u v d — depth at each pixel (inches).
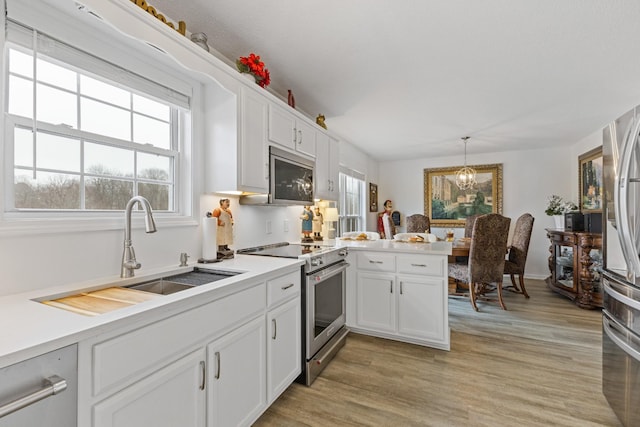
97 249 55.3
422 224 208.5
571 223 161.9
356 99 120.3
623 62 90.4
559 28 73.9
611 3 64.7
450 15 69.5
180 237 71.9
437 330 99.1
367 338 107.9
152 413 40.0
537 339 108.3
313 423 64.8
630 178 56.2
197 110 75.9
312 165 110.3
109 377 34.8
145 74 63.3
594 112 134.0
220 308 51.6
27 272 46.1
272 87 108.8
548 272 203.0
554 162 201.9
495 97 118.0
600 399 72.9
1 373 26.5
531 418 66.3
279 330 69.4
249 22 72.6
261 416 67.1
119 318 35.6
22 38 45.0
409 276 102.3
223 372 52.4
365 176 223.6
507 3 65.3
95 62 54.9
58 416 30.4
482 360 92.4
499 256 140.2
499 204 214.1
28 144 48.4
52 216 50.9
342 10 68.1
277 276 68.7
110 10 47.9
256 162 80.5
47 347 29.2
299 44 82.0
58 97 52.3
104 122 59.9
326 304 91.9
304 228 120.3
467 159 224.8
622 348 58.1
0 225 42.8
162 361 41.4
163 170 72.4
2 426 26.4
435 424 64.6
